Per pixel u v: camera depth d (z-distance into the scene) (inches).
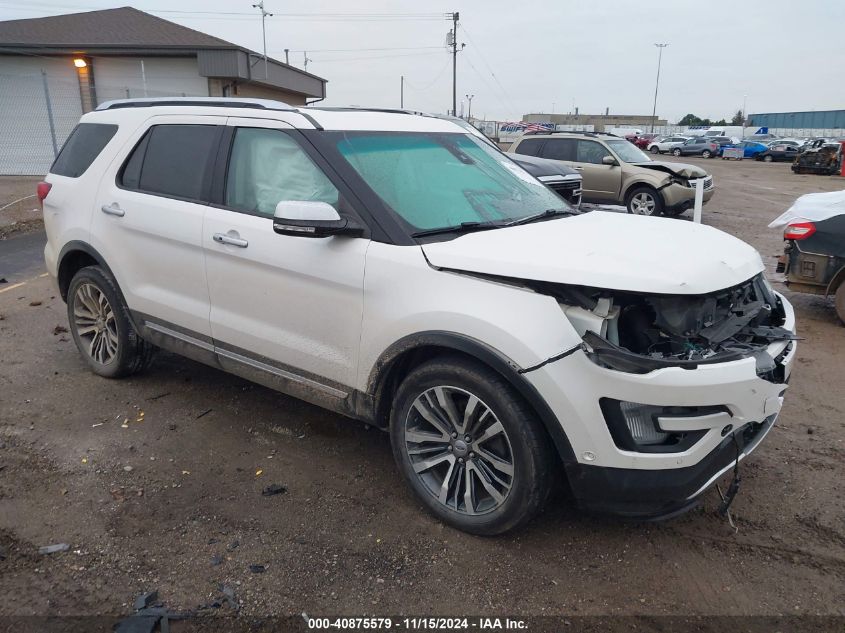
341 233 130.2
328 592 113.4
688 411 109.7
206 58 841.5
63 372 206.4
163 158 172.6
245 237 148.8
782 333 127.2
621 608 110.8
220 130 161.2
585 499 115.7
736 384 109.7
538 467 116.1
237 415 179.2
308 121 146.8
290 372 148.9
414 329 123.8
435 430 131.5
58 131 857.5
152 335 177.9
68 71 856.9
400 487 145.5
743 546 127.0
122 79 876.0
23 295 298.2
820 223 263.9
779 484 148.5
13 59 848.3
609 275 111.7
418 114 180.4
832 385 206.4
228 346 159.3
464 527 127.7
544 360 109.9
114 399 187.2
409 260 126.2
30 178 783.1
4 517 132.5
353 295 132.8
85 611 108.0
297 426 173.6
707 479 115.6
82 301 197.9
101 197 183.5
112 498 139.5
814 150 1266.0
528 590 114.5
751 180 1087.6
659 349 115.8
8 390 192.2
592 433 109.8
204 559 121.0
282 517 134.1
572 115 3777.1
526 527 131.6
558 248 122.7
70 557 121.0
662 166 549.0
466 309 117.4
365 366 134.1
